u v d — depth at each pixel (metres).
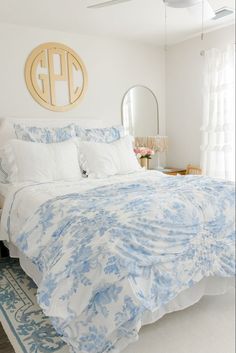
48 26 3.39
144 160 3.96
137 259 1.52
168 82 4.42
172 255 1.68
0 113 3.30
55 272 1.53
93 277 1.44
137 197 1.96
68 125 3.38
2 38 3.23
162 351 1.64
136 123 4.26
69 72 3.65
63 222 1.79
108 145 3.26
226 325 1.85
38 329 1.84
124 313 1.41
